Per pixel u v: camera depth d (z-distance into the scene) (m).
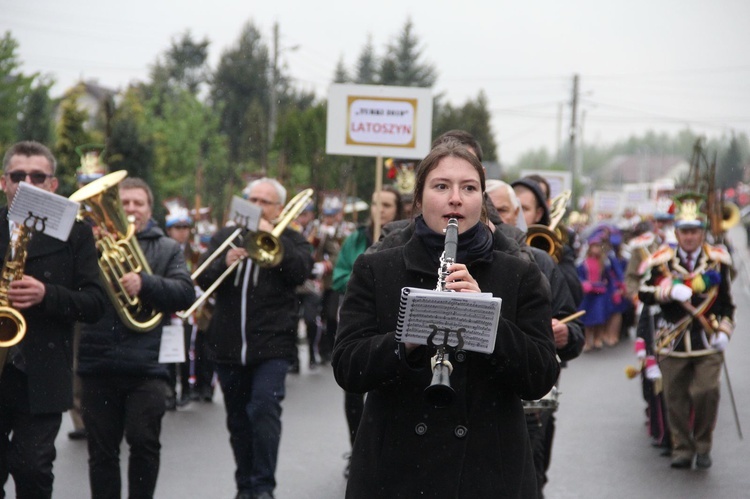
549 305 4.67
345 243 11.24
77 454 10.80
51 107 40.50
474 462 4.47
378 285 4.65
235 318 9.20
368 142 13.32
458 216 4.58
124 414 7.91
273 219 9.63
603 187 176.88
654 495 9.49
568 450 11.28
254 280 9.22
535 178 9.55
